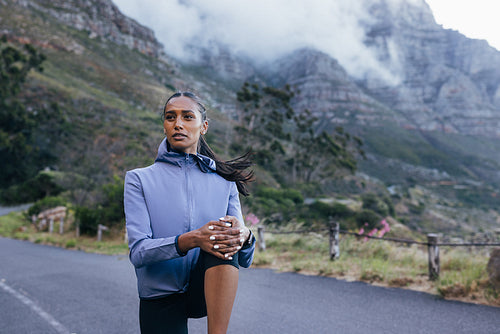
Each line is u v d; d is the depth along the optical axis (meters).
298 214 33.72
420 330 3.70
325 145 85.38
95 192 26.80
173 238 1.28
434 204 148.38
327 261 7.61
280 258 8.37
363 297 5.04
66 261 9.79
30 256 11.12
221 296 1.30
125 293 5.71
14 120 69.12
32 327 4.28
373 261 6.84
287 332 3.77
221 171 1.59
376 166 199.50
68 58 151.88
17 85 81.69
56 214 24.33
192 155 1.51
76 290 6.07
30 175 60.22
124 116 98.19
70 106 94.38
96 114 93.94
